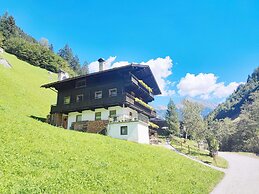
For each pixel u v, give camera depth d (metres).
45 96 66.81
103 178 14.48
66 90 50.34
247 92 165.88
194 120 72.25
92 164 16.73
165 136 80.06
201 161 37.47
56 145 18.70
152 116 53.44
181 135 92.31
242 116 93.19
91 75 45.06
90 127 43.19
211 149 45.00
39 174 12.34
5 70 68.81
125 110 43.09
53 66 128.38
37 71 99.44
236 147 89.69
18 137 17.41
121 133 39.78
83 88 47.75
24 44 125.31
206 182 22.58
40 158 14.66
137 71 45.19
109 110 44.06
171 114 92.00
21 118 23.75
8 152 13.96
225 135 96.00
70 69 148.75
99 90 45.53
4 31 145.62
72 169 14.31
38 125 23.77
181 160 30.17
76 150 19.14
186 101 78.31
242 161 42.97
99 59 51.53
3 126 18.62
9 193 9.49
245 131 87.56
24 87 62.25
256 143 75.00
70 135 24.45
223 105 194.75
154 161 24.27
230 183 23.86
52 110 49.03
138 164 21.09
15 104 47.91
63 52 188.38
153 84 53.16
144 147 30.66
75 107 46.09
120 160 20.48
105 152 21.72
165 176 20.02
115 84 44.22
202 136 68.50
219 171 30.59
